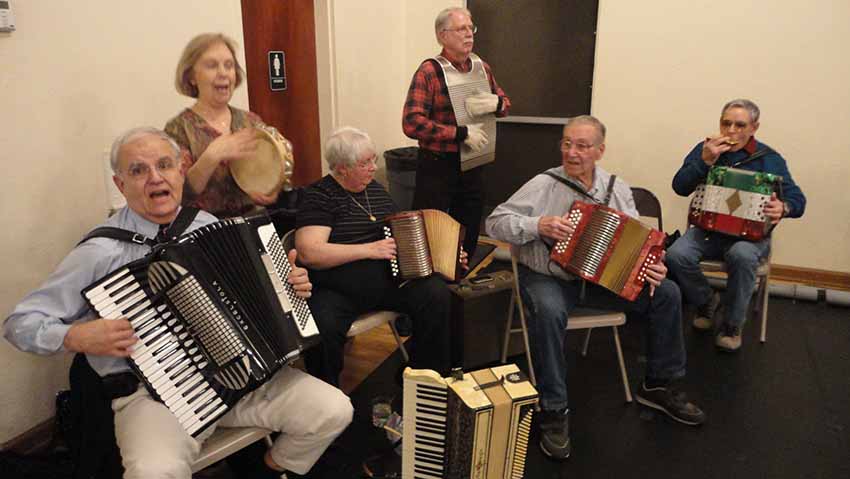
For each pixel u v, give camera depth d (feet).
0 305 6.63
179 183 5.78
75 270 5.32
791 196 9.93
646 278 7.43
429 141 10.44
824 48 11.69
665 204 13.57
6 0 6.24
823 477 7.08
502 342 9.31
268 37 11.00
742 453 7.52
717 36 12.34
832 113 11.91
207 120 7.32
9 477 6.28
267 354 5.38
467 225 11.41
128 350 4.90
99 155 7.48
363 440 7.69
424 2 14.61
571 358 9.91
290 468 6.12
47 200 6.97
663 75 12.92
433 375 5.35
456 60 10.36
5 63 6.38
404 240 7.58
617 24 13.00
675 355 8.13
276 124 11.53
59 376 7.33
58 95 6.94
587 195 8.00
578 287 8.04
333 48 12.26
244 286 5.45
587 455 7.48
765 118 12.40
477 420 5.14
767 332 10.79
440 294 7.65
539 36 13.88
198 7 8.72
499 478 5.49
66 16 6.92
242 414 5.80
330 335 7.27
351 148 7.36
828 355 9.95
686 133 13.03
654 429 8.00
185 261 5.13
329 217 7.62
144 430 5.09
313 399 5.78
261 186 7.20
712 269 10.09
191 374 5.07
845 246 12.37
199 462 5.31
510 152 14.88
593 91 13.55
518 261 8.38
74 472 5.58
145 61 7.97
